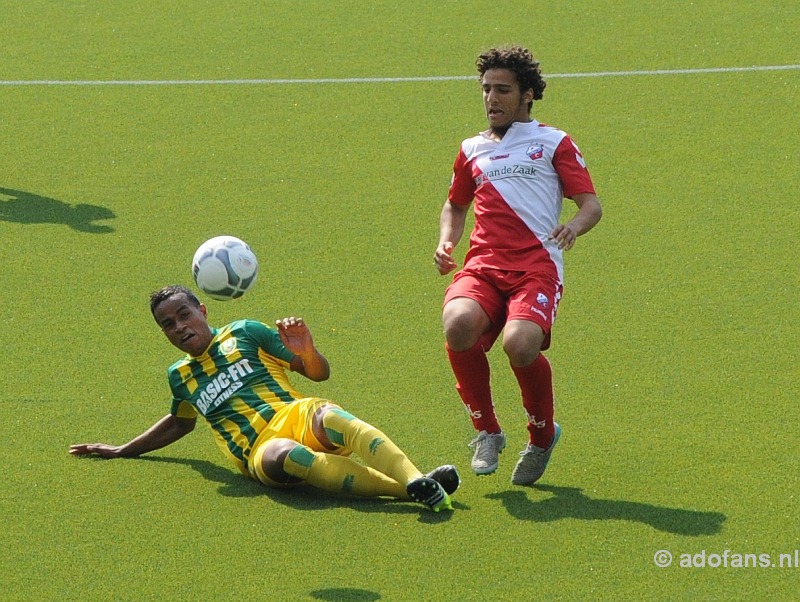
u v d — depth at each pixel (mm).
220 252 20297
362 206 31062
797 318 24672
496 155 19188
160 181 32875
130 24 46719
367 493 18031
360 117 37406
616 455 19688
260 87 40156
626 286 26406
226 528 17625
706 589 16031
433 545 17062
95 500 18531
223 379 19078
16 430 20812
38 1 49781
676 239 28781
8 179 33156
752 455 19531
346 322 24953
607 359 23156
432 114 37531
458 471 19328
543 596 15898
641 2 47250
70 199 31766
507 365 23016
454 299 18344
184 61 42688
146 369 23078
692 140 35031
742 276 26766
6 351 23812
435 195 31688
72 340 24281
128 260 28141
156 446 19797
